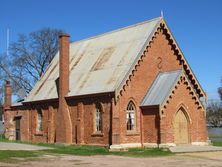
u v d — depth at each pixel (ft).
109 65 158.81
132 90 148.36
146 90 152.76
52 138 173.88
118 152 132.57
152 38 154.92
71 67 179.01
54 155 122.31
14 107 205.98
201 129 154.92
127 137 145.38
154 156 121.19
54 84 181.37
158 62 157.79
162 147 140.46
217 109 329.93
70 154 126.11
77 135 158.51
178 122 149.69
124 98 145.89
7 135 210.59
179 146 144.36
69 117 164.04
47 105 178.50
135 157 118.32
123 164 99.86
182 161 107.24
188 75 163.63
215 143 169.58
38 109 186.29
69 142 162.50
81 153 129.08
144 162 104.58
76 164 99.76
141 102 150.51
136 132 147.74
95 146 149.89
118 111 142.61
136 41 158.10
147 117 148.05
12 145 158.51
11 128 207.41
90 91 153.17
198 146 146.41
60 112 165.37
